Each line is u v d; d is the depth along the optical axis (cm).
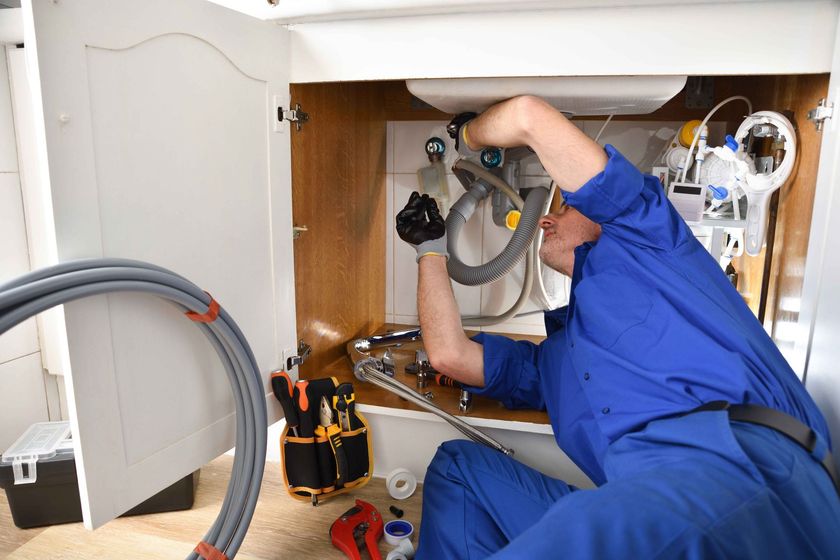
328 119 159
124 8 89
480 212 199
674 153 153
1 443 167
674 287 102
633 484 71
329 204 165
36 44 76
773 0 109
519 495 127
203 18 104
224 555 115
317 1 121
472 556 119
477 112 155
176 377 105
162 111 98
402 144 203
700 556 61
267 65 123
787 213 135
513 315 194
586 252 124
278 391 134
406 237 153
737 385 90
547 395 134
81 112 83
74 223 84
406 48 125
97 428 90
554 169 115
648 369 100
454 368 142
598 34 116
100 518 92
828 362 108
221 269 115
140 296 96
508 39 120
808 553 71
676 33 114
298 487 143
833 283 106
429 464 146
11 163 163
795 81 132
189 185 105
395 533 133
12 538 136
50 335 173
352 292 188
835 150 108
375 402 153
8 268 164
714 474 72
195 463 112
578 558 60
